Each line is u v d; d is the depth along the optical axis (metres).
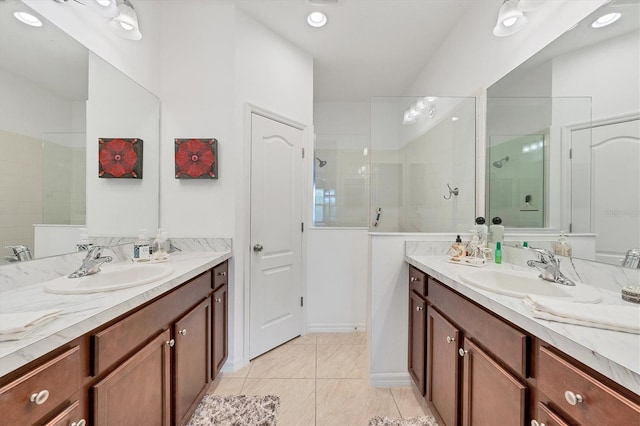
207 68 2.05
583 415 0.64
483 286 1.11
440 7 2.07
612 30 1.10
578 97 1.25
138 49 1.83
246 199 2.14
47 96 1.24
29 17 1.17
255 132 2.21
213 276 1.75
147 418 1.07
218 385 1.86
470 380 1.14
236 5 2.05
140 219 1.86
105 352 0.85
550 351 0.75
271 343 2.37
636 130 1.01
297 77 2.55
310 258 2.73
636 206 1.01
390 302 1.91
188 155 2.01
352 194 3.24
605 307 0.81
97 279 1.28
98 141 1.53
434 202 2.26
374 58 2.75
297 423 1.52
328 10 2.10
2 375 0.57
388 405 1.68
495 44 1.80
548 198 1.41
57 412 0.70
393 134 2.33
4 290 1.04
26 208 1.13
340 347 2.42
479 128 1.97
